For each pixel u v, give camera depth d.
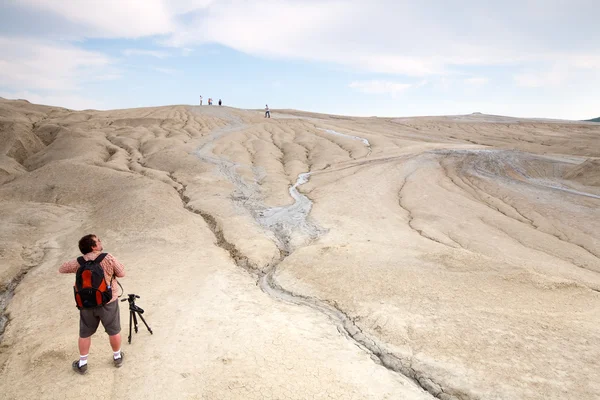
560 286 9.26
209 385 6.31
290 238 15.49
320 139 39.59
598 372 6.45
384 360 7.29
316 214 18.80
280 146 38.03
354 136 43.19
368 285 9.91
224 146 35.09
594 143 48.03
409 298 9.16
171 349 7.33
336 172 27.20
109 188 21.72
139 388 6.26
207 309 9.12
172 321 8.47
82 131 35.50
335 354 7.34
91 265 6.19
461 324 8.00
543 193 23.92
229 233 15.49
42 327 8.75
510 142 52.28
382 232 16.05
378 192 22.77
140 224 16.09
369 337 7.96
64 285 11.09
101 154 30.41
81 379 6.41
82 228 16.55
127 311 8.98
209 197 20.97
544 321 7.98
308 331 8.19
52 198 20.86
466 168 27.92
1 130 32.56
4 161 28.14
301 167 29.80
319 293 9.98
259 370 6.68
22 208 18.94
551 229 18.98
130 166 28.03
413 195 22.27
